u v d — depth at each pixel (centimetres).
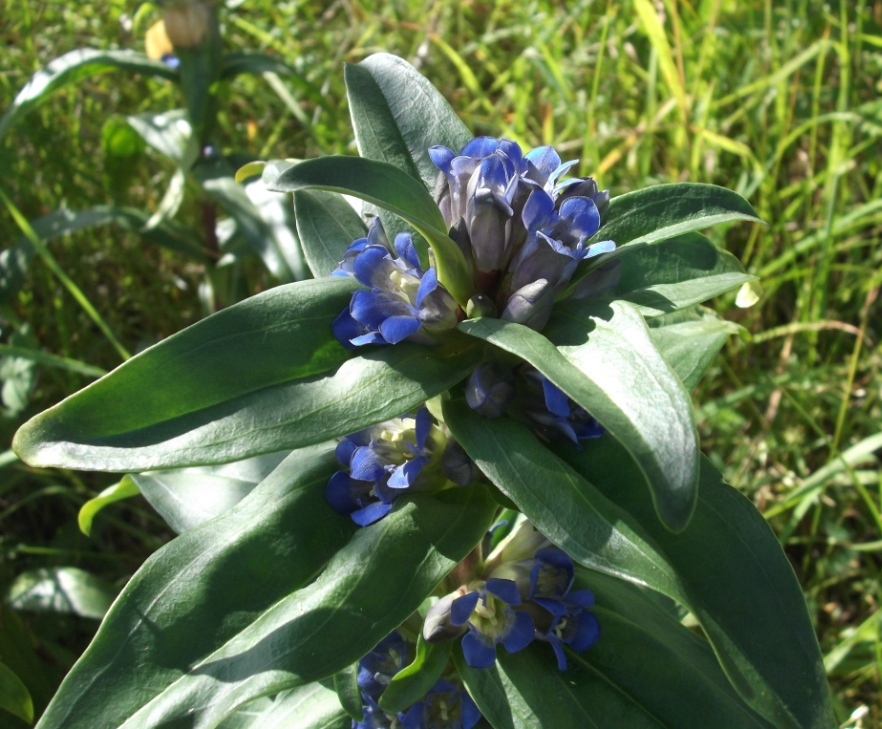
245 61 35
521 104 39
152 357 14
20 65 40
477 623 17
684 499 12
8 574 30
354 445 17
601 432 15
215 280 37
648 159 37
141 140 38
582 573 20
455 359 15
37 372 33
